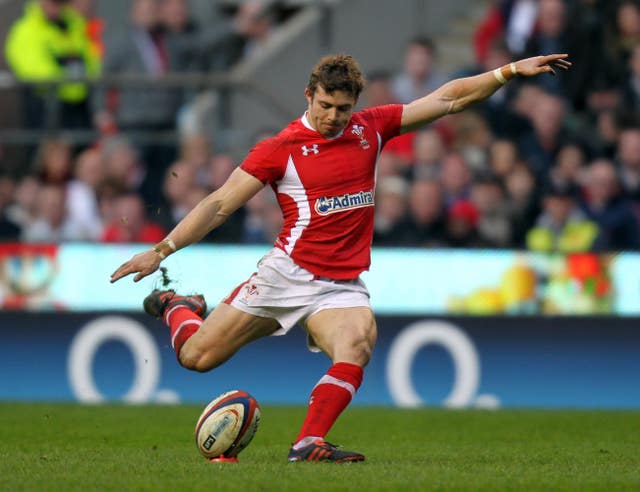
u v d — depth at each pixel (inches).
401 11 2118.6
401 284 1637.6
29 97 1796.3
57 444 1016.9
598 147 1802.4
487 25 2007.9
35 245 1648.6
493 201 1727.4
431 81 1907.0
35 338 1644.9
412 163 1754.4
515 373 1632.6
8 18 2186.3
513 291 1636.3
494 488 680.4
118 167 1760.6
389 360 1635.1
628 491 685.9
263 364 1635.1
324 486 669.3
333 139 812.0
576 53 1894.7
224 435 805.2
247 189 808.3
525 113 1807.3
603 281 1635.1
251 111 1839.3
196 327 853.2
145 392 1635.1
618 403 1627.7
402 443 1064.2
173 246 804.0
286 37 2027.6
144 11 2003.0
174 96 1850.4
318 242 816.9
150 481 693.9
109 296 1646.2
